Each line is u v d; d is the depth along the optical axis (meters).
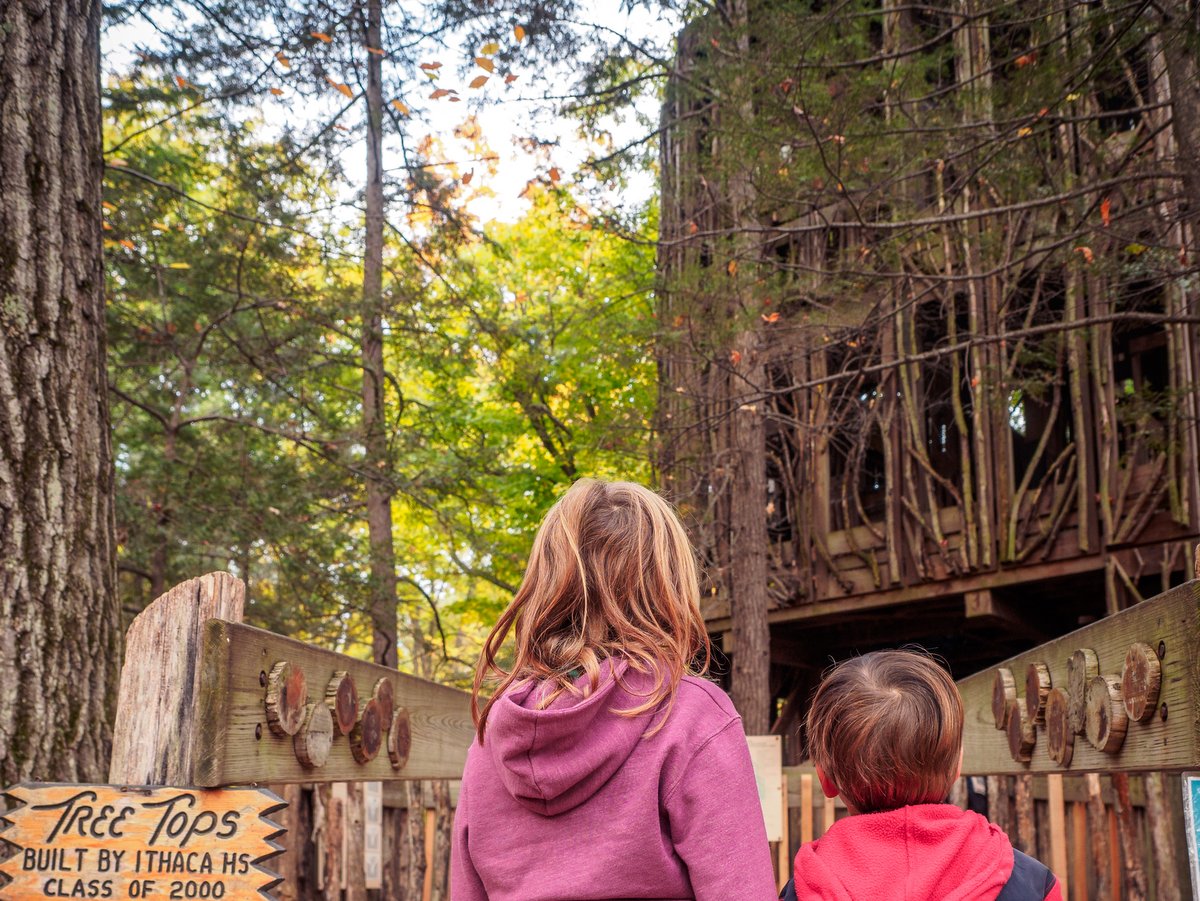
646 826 1.32
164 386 10.22
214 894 1.87
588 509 1.53
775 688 12.06
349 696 2.50
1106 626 1.92
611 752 1.33
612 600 1.44
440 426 13.99
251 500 9.34
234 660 1.95
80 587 3.12
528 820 1.38
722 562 9.47
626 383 13.52
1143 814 4.89
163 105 8.80
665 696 1.38
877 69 5.46
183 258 9.33
